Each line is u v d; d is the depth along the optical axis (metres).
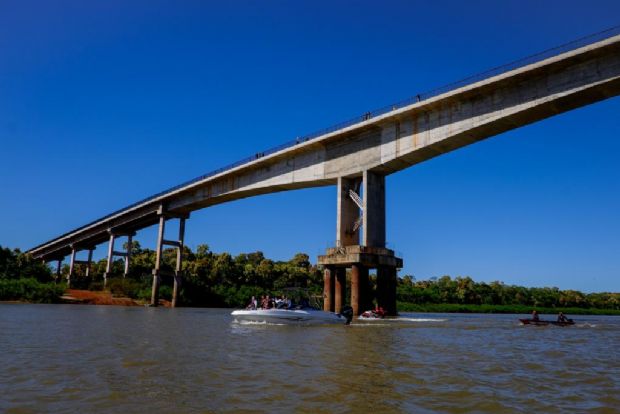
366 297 43.00
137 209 81.06
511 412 8.77
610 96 33.34
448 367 13.68
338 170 47.31
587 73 32.59
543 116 36.12
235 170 58.53
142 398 9.17
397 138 42.66
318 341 20.48
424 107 39.94
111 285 82.56
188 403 8.84
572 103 34.22
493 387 10.93
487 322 43.34
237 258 110.44
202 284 86.44
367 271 44.19
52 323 27.86
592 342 23.84
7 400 8.86
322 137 47.44
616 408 9.27
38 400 8.89
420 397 9.71
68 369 12.12
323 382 10.95
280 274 99.88
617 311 118.38
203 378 11.20
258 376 11.59
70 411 8.20
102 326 26.55
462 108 38.56
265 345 18.55
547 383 11.67
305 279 99.94
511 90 36.00
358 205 45.59
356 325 32.16
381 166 43.97
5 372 11.62
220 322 32.94
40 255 117.25
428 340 22.00
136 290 81.25
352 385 10.67
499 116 36.28
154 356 14.71
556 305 122.75
